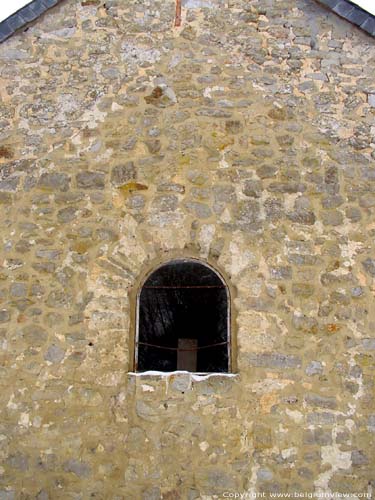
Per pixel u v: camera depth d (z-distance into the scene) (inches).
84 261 210.7
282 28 242.8
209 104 229.0
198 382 197.8
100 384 198.2
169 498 188.1
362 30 240.8
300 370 200.1
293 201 218.4
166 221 214.5
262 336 203.0
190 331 230.1
